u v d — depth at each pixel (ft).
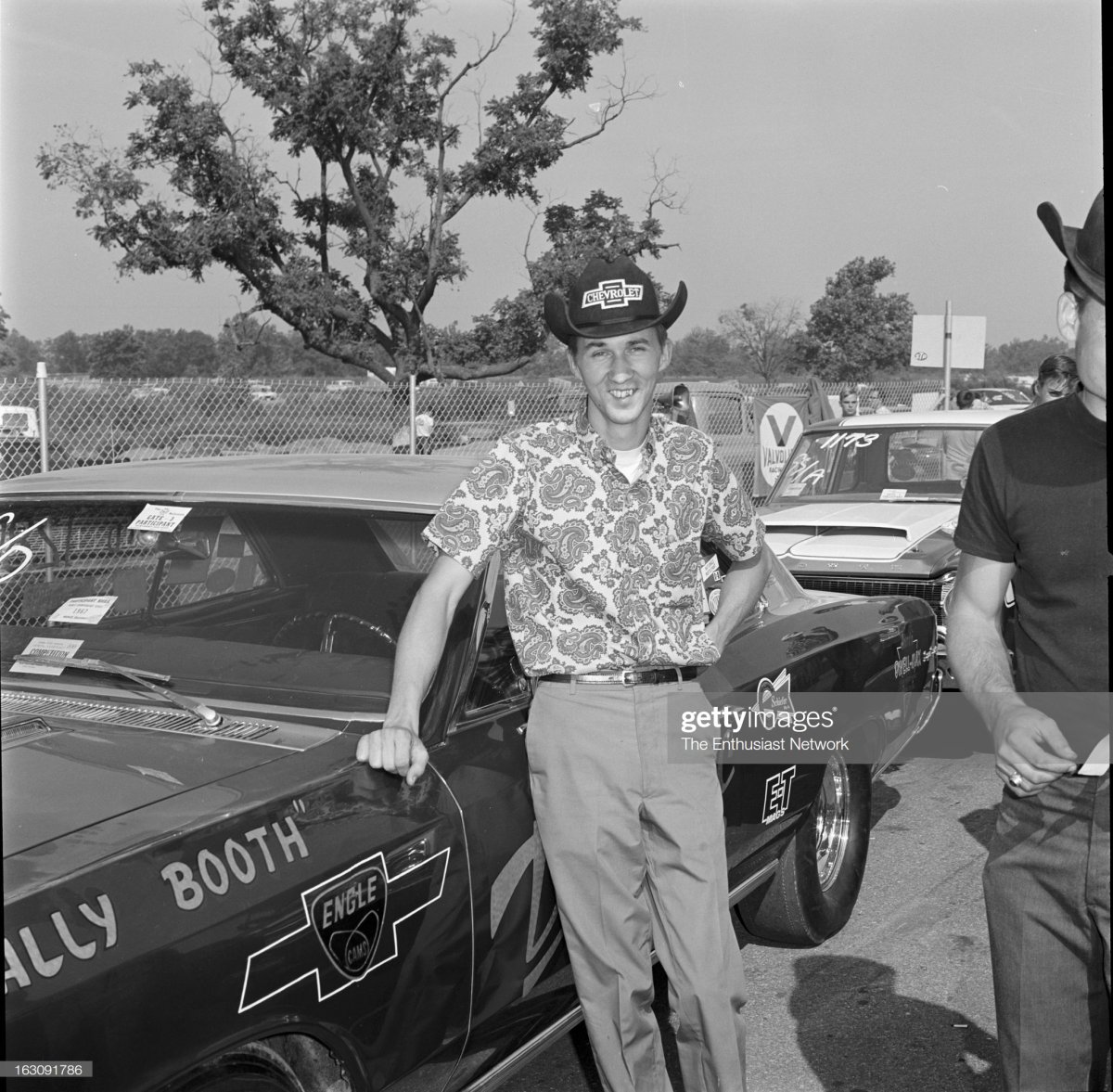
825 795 12.80
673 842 8.18
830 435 26.11
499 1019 8.13
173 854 6.17
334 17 68.03
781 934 12.49
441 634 7.98
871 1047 10.90
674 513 8.35
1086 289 6.17
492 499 8.13
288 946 6.45
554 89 67.92
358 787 7.26
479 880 7.80
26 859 5.92
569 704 8.11
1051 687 6.59
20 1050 5.28
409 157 71.61
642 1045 8.43
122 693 8.40
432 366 71.46
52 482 10.54
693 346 61.98
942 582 20.08
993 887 6.78
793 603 12.67
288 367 80.12
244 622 9.41
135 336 70.44
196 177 69.67
